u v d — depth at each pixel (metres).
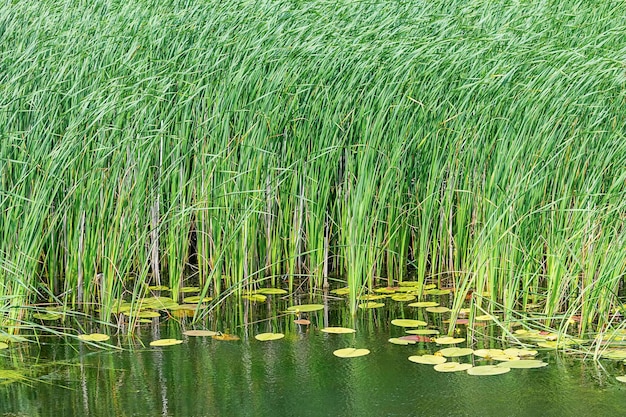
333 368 4.27
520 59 5.74
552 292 5.00
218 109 5.78
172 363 4.36
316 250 5.87
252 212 5.50
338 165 6.26
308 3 6.48
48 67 5.69
